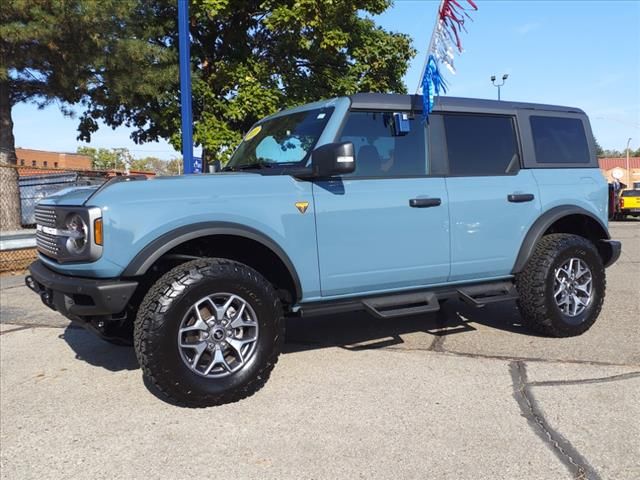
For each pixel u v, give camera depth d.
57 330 5.76
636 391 3.78
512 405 3.61
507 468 2.86
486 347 4.85
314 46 11.93
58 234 3.76
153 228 3.54
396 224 4.34
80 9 9.66
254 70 11.90
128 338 4.20
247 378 3.71
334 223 4.12
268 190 3.93
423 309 4.41
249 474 2.84
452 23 4.65
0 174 11.40
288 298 4.20
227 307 3.68
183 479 2.81
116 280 3.53
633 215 26.22
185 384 3.51
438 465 2.90
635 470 2.82
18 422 3.53
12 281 8.67
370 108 4.39
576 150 5.44
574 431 3.24
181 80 8.03
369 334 5.33
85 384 4.16
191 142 8.12
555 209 5.10
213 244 4.09
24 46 10.33
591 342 4.93
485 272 4.83
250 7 11.98
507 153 5.02
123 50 10.51
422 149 4.60
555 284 4.94
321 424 3.38
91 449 3.14
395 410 3.56
